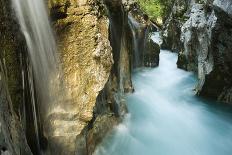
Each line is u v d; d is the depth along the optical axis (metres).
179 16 17.25
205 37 11.29
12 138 3.92
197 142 8.31
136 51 13.20
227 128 9.12
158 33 21.95
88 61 5.29
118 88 8.34
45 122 5.24
